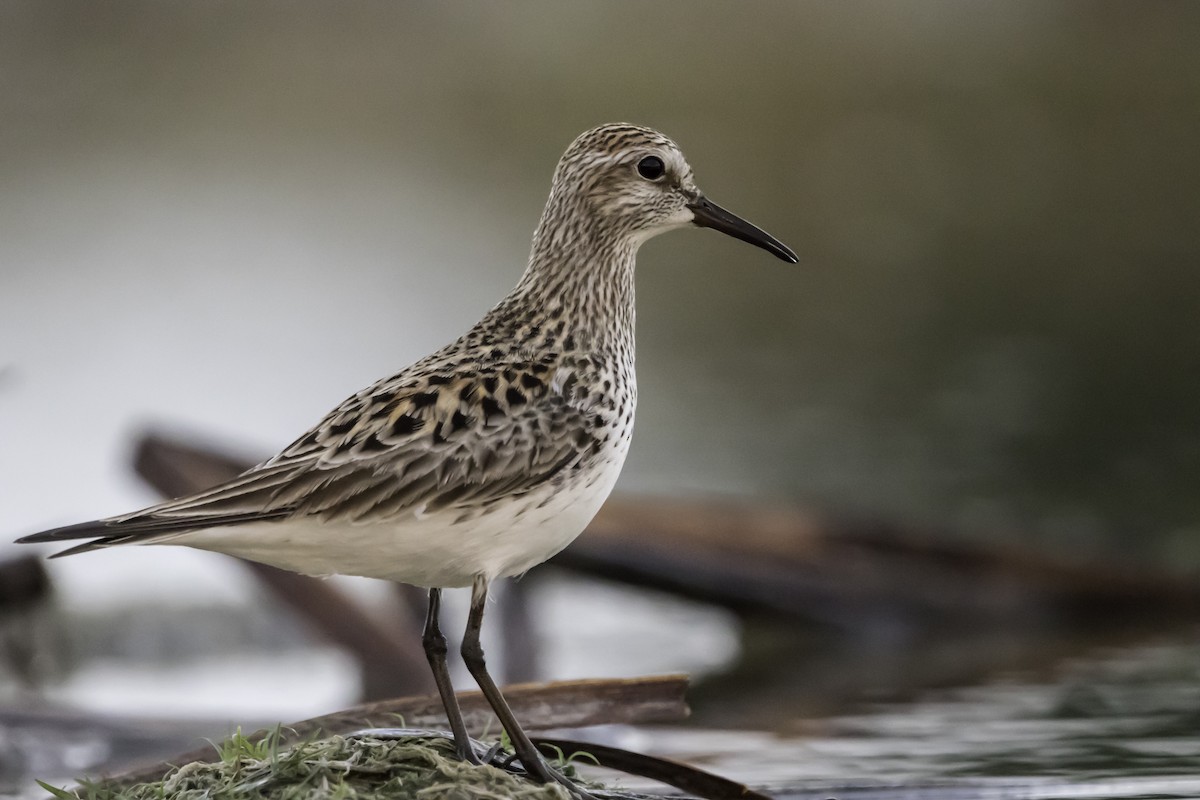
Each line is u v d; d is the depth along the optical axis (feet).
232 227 89.35
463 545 21.93
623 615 46.03
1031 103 112.16
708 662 40.42
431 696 23.95
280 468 21.39
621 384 23.56
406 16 123.34
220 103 114.62
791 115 112.57
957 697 33.96
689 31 123.85
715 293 79.36
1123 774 26.50
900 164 99.19
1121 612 43.80
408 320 73.05
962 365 65.31
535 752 21.44
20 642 37.96
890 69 121.08
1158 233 84.74
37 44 115.44
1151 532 47.32
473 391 22.22
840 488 50.98
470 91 119.24
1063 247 83.05
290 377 63.87
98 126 111.34
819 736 30.53
